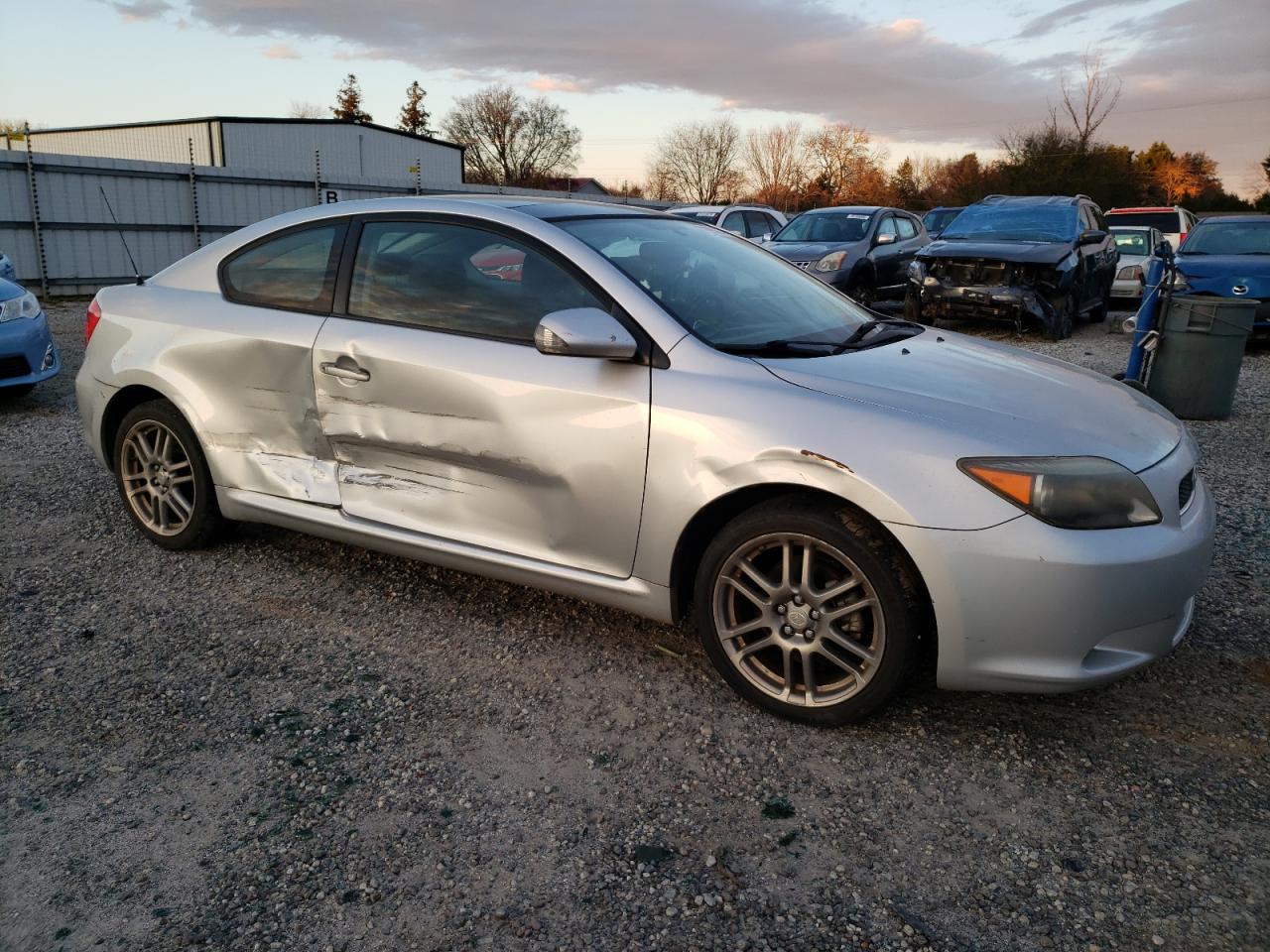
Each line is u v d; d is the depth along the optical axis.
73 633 3.38
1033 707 2.94
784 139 61.38
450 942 1.99
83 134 37.50
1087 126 41.78
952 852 2.29
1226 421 7.09
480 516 3.24
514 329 3.16
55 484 5.11
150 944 1.97
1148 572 2.51
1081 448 2.60
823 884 2.18
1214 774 2.60
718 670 2.95
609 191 67.06
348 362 3.39
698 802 2.47
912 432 2.59
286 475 3.66
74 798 2.45
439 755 2.67
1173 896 2.13
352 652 3.27
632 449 2.89
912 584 2.58
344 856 2.25
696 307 3.12
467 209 3.37
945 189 52.22
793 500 2.73
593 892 2.14
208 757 2.64
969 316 11.46
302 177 19.02
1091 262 12.04
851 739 2.76
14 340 6.57
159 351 3.87
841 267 12.50
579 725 2.83
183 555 4.09
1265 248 10.96
